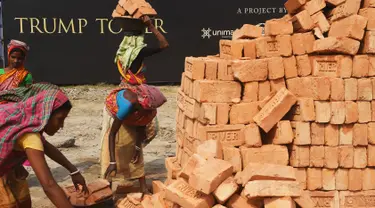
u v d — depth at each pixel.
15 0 12.46
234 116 4.36
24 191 3.73
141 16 4.99
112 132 4.71
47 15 12.76
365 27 4.25
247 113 4.34
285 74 4.38
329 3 4.62
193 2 13.38
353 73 4.25
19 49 5.10
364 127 4.29
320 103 4.25
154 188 4.92
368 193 4.37
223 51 4.87
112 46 13.30
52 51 12.94
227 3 13.50
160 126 9.17
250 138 4.24
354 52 4.22
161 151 7.53
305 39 4.36
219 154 4.16
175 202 3.79
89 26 13.09
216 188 3.70
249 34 4.82
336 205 4.37
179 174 4.03
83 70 13.23
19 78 5.13
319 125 4.29
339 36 4.31
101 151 4.99
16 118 2.99
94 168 6.58
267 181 3.59
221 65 4.35
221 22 13.57
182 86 5.23
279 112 4.21
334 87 4.22
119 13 5.21
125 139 4.91
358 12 4.36
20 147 3.02
